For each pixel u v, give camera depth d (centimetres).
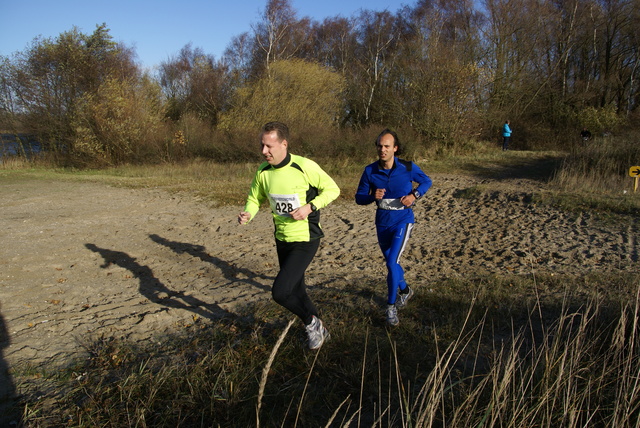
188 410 283
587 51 2934
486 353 344
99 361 350
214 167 1827
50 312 449
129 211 985
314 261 638
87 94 2148
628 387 254
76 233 781
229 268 607
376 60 2894
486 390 286
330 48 3684
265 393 297
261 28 2994
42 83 2209
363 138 1811
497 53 2680
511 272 562
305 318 346
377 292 482
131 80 2273
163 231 813
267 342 370
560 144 2612
